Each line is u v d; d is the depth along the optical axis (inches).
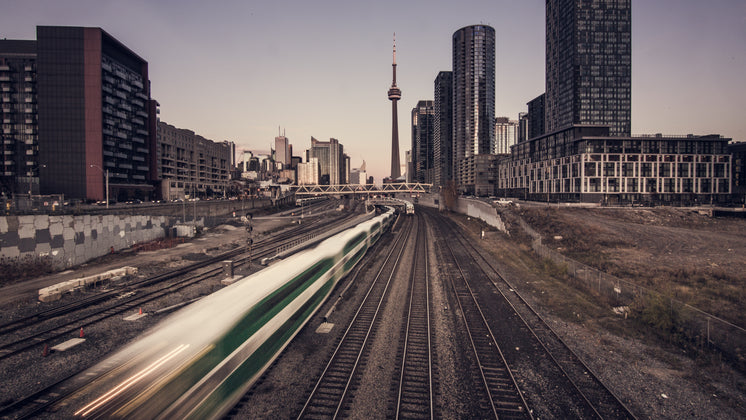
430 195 6471.5
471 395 476.7
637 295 799.1
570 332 685.9
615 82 5940.0
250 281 526.0
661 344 634.2
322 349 600.1
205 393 360.5
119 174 3649.1
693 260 1360.7
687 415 440.8
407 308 826.8
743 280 1059.3
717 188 3715.6
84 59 3321.9
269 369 525.7
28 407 439.2
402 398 465.7
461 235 2276.1
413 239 2107.5
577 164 3774.6
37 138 3499.0
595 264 1288.1
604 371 538.9
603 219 2375.7
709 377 527.5
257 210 4133.9
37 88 3346.5
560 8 6338.6
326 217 3767.2
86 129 3324.3
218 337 386.6
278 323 546.0
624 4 5915.4
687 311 670.5
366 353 588.7
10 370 537.3
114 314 774.5
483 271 1235.9
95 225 1347.2
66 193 3316.9
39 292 847.7
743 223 2479.1
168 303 855.7
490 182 6879.9
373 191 7726.4
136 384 295.9
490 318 767.7
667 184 3681.1
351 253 1166.3
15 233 1060.5
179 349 341.1
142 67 4183.1
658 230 1984.5
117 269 1087.0
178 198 4475.9
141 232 1649.9
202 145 5762.8
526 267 1293.1
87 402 279.4
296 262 673.6
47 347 590.6
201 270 1223.5
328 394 469.7
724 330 592.1
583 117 5944.9
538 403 459.2
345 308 813.2
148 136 4244.6
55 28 3304.6
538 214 2468.0
